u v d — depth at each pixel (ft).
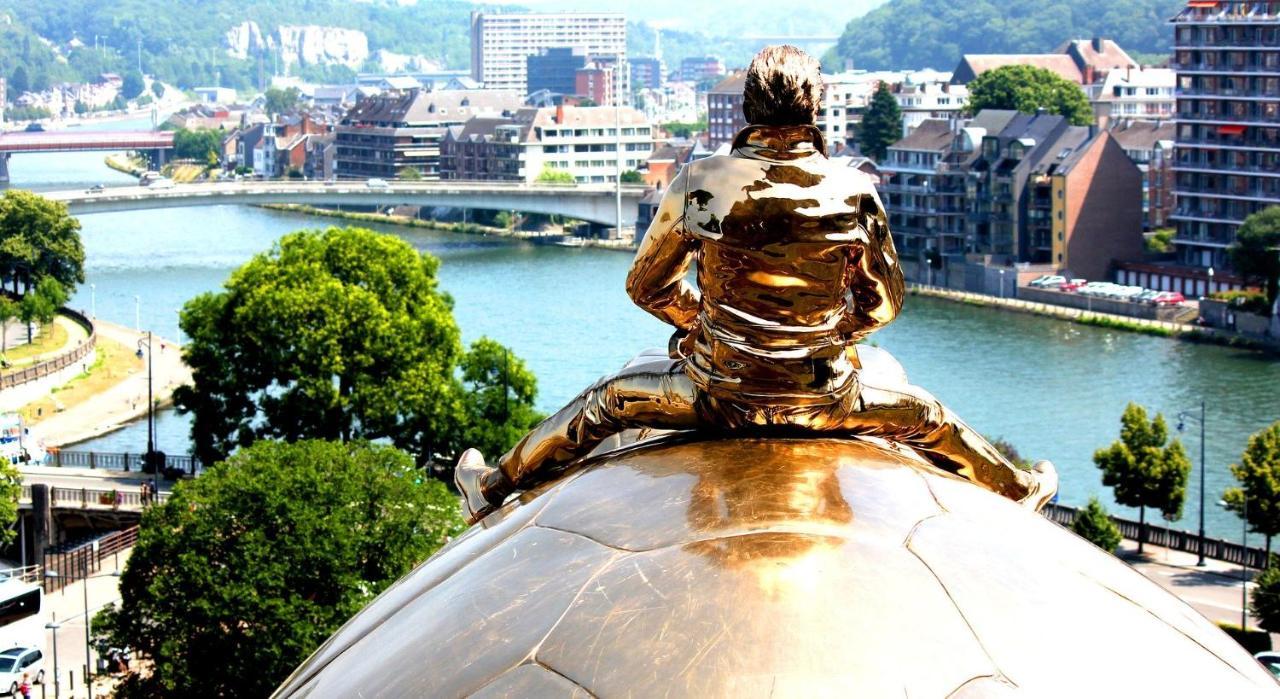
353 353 240.53
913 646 18.95
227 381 242.58
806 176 23.00
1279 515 231.09
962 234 585.22
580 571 21.15
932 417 24.97
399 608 23.59
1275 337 449.89
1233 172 535.60
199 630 141.38
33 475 276.21
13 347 447.01
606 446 26.78
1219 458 316.60
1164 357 429.79
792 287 23.06
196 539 143.23
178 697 140.87
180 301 537.24
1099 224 551.59
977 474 25.32
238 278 245.45
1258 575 209.67
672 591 19.93
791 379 23.45
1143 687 19.48
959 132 592.60
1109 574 22.53
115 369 421.18
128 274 600.39
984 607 20.01
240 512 144.87
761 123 23.24
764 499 21.72
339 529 144.66
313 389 236.22
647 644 19.15
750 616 19.22
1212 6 541.75
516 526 23.85
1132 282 543.80
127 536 242.78
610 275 584.40
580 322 466.70
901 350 440.04
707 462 23.26
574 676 19.03
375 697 20.54
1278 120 525.34
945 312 513.04
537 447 26.32
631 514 22.18
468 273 595.06
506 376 246.68
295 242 255.50
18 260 490.90
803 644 18.76
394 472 158.40
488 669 19.77
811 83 23.08
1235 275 507.30
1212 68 540.52
